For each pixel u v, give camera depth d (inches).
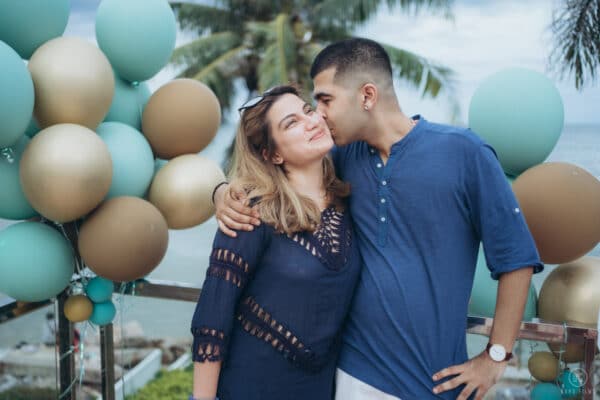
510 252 59.9
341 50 63.4
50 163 79.7
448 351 62.3
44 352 92.5
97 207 88.4
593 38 290.4
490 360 61.7
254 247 60.9
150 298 92.7
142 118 101.0
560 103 83.0
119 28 94.3
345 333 66.9
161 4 98.7
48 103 83.7
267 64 545.0
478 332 73.8
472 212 61.8
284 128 63.2
